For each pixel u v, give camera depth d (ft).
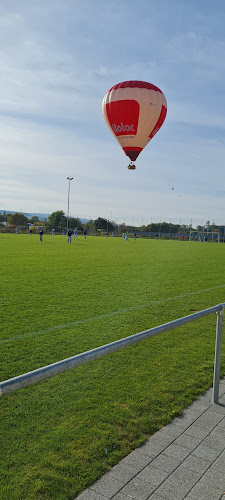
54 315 26.04
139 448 10.94
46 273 47.06
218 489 9.34
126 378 15.90
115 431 11.79
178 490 9.26
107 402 13.70
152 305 29.91
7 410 13.12
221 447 11.06
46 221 290.35
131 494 9.09
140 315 26.61
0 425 12.13
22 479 9.62
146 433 11.75
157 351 19.34
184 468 10.07
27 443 11.16
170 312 27.73
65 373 16.39
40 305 29.01
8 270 49.14
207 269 56.03
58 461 10.32
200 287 39.17
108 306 29.22
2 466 10.12
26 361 17.52
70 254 77.71
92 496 9.02
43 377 7.53
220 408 13.46
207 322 25.34
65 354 18.51
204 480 9.64
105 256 75.05
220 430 11.98
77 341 20.53
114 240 172.24
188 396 14.30
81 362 8.43
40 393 14.46
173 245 140.46
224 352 19.27
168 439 11.41
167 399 13.94
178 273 50.39
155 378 15.90
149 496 9.04
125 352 19.08
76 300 31.17
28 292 34.17
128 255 79.46
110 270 51.62
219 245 159.22
